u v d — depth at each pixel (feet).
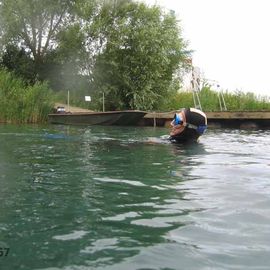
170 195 14.29
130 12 82.58
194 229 10.61
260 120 59.36
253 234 10.27
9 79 64.03
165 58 81.41
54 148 26.81
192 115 30.94
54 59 82.17
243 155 25.13
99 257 8.68
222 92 78.74
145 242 9.62
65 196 13.83
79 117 58.13
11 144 28.71
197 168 20.03
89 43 81.92
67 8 81.97
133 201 13.38
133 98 80.64
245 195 14.42
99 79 81.10
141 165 20.63
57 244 9.37
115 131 45.91
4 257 8.59
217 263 8.47
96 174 17.93
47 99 61.05
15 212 11.83
